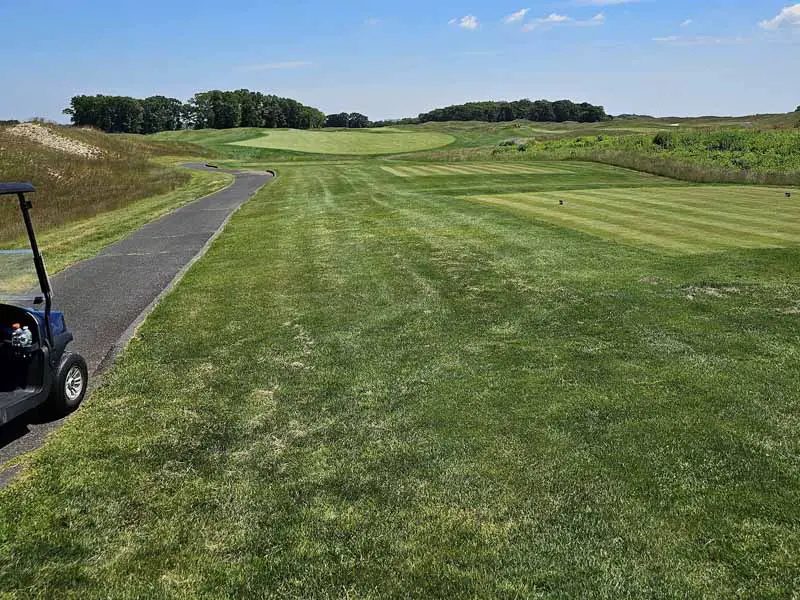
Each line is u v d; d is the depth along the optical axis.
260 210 21.44
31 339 5.43
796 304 8.67
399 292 9.91
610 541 3.84
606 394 5.93
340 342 7.68
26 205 5.45
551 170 33.75
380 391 6.21
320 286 10.50
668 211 17.53
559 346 7.29
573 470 4.65
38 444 5.41
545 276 10.52
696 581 3.48
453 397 6.00
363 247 13.70
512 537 3.91
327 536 4.00
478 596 3.43
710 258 11.48
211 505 4.39
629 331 7.72
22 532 4.14
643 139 46.16
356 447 5.13
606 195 21.66
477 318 8.47
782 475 4.50
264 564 3.76
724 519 4.02
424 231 15.37
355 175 33.53
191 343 7.88
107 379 6.78
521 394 6.01
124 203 26.55
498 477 4.60
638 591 3.42
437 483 4.55
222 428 5.55
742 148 38.56
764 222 15.39
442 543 3.89
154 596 3.53
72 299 10.52
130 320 9.23
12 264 5.59
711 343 7.23
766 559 3.63
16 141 43.88
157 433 5.49
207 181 35.66
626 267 10.99
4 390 5.44
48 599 3.53
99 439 5.41
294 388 6.36
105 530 4.14
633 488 4.40
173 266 13.13
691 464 4.68
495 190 24.61
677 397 5.81
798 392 5.86
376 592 3.50
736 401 5.69
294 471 4.80
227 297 10.06
